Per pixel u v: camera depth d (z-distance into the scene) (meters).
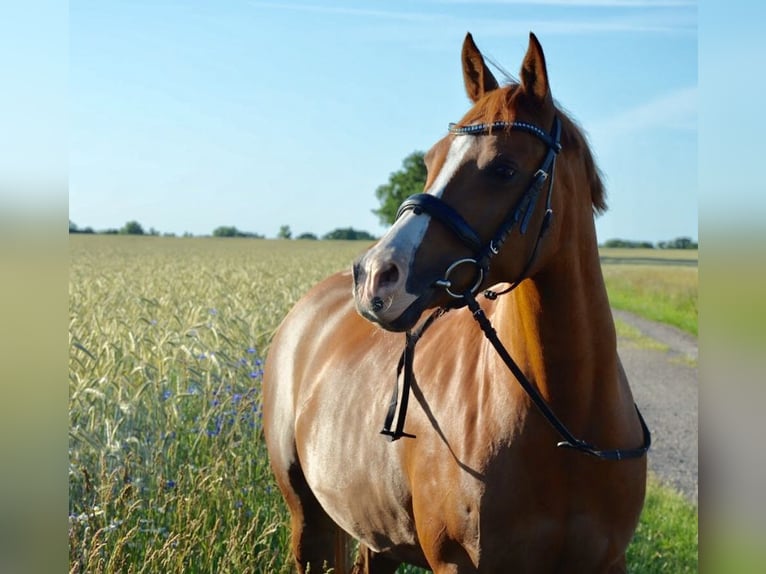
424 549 2.64
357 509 3.04
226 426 4.90
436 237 2.15
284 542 4.15
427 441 2.60
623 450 2.42
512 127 2.22
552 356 2.32
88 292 8.99
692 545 4.95
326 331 3.64
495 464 2.38
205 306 8.69
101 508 3.73
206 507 4.14
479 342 2.61
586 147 2.41
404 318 2.10
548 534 2.40
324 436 3.21
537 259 2.24
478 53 2.46
